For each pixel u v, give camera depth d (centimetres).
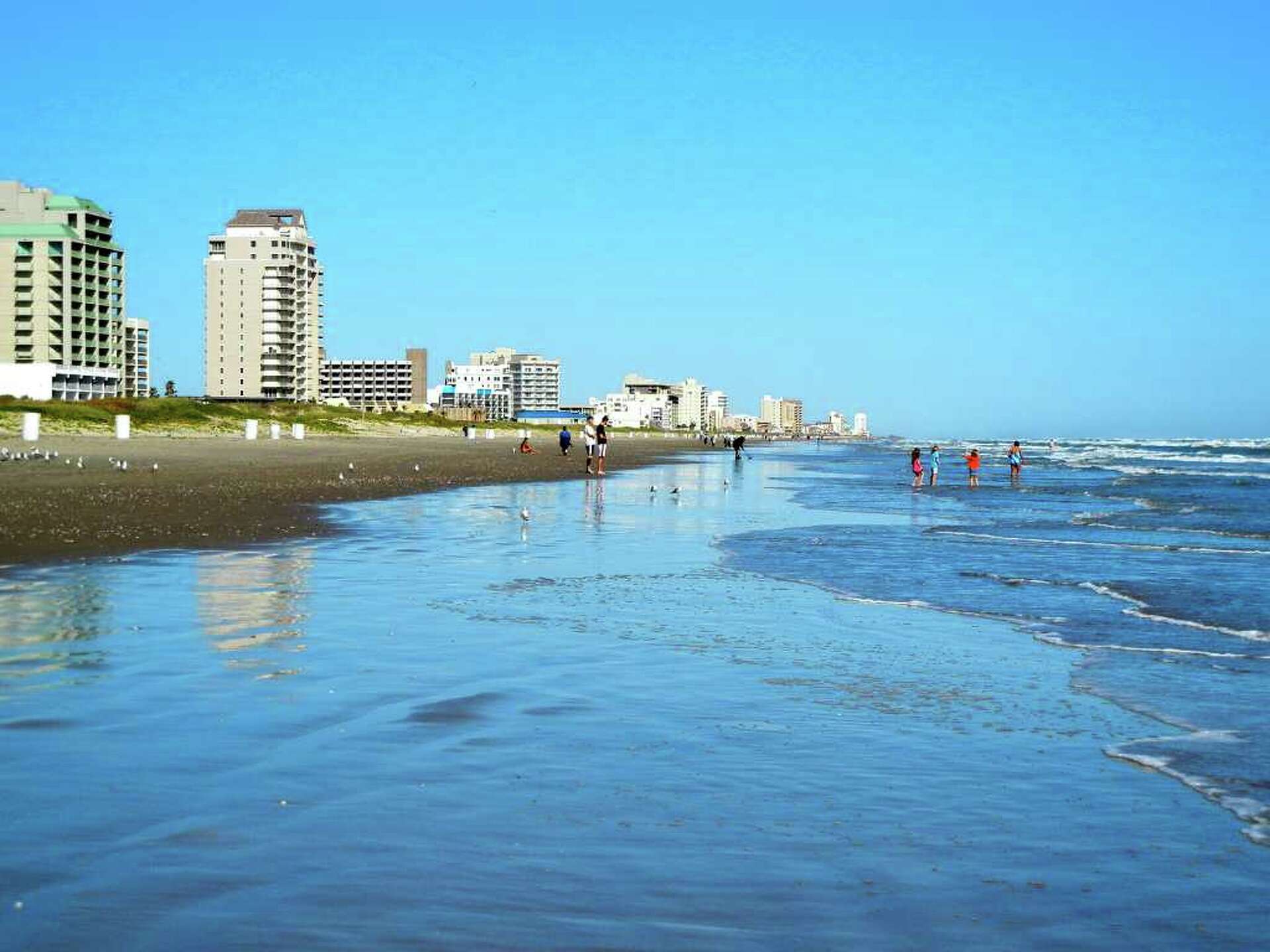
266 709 845
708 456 11906
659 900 510
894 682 1009
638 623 1305
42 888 504
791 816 633
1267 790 698
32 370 13825
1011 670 1077
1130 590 1670
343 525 2497
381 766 709
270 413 14075
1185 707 926
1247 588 1702
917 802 664
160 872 525
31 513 2344
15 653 1027
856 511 3522
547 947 459
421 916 485
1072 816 645
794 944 468
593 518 3000
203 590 1427
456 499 3594
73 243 16525
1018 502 4091
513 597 1491
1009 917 501
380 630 1199
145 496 2966
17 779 659
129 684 914
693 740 795
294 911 486
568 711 870
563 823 612
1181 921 500
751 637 1231
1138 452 14538
